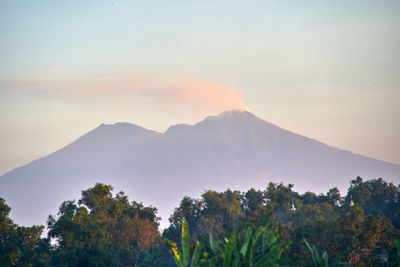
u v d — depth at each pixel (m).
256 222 99.19
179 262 57.41
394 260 83.00
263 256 57.06
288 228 93.12
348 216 99.00
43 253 121.75
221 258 58.06
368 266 83.94
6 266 101.19
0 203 123.75
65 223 127.69
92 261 116.88
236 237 57.50
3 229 120.25
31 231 123.44
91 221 126.25
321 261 62.03
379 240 96.31
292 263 80.31
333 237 89.50
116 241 129.50
